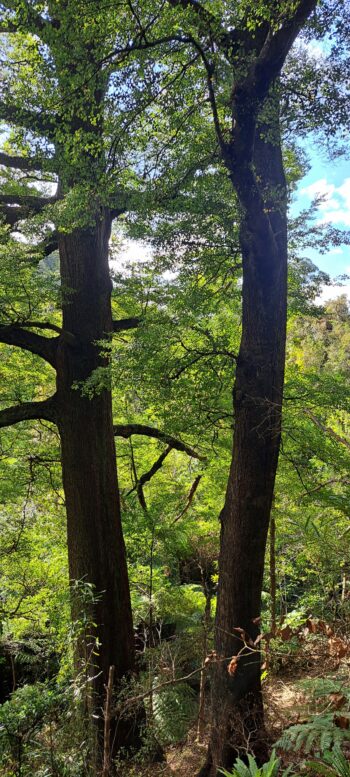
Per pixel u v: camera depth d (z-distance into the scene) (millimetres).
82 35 4559
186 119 5238
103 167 5566
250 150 4438
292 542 9586
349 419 7316
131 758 6461
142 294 8047
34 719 4582
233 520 5312
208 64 4383
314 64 4281
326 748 2359
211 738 5270
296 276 6711
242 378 5309
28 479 9344
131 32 4699
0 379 9094
